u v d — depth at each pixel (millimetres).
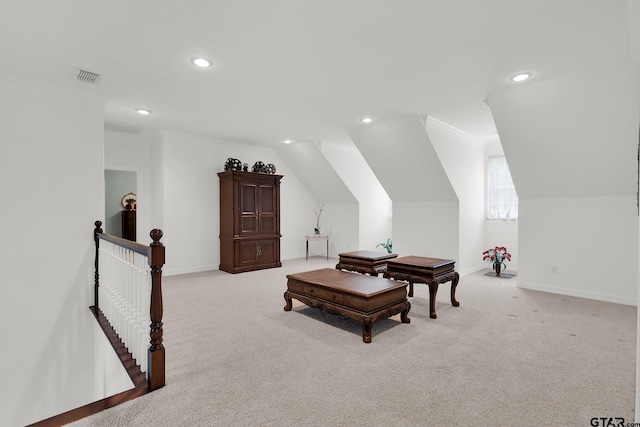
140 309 2359
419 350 2617
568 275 4336
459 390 2047
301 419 1771
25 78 3201
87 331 3572
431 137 4719
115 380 2918
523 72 3102
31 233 3287
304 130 5344
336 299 3047
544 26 2324
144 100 3889
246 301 4008
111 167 5453
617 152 3566
